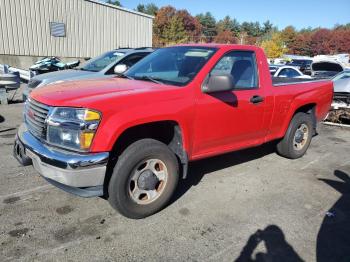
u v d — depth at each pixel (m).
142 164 3.44
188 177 4.78
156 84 3.87
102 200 3.93
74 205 3.79
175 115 3.57
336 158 6.00
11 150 5.52
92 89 3.54
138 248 3.07
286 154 5.67
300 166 5.47
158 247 3.11
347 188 4.64
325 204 4.12
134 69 4.67
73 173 3.04
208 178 4.77
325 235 3.43
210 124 3.98
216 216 3.71
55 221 3.44
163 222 3.54
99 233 3.28
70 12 20.67
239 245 3.20
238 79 4.40
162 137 3.89
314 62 15.51
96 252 2.99
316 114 5.92
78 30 21.30
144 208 3.52
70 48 21.20
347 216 3.85
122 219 3.55
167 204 3.86
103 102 3.15
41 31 19.77
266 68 4.80
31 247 3.01
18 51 19.14
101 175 3.13
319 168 5.42
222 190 4.39
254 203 4.06
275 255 3.07
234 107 4.20
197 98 3.79
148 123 3.45
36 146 3.29
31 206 3.72
